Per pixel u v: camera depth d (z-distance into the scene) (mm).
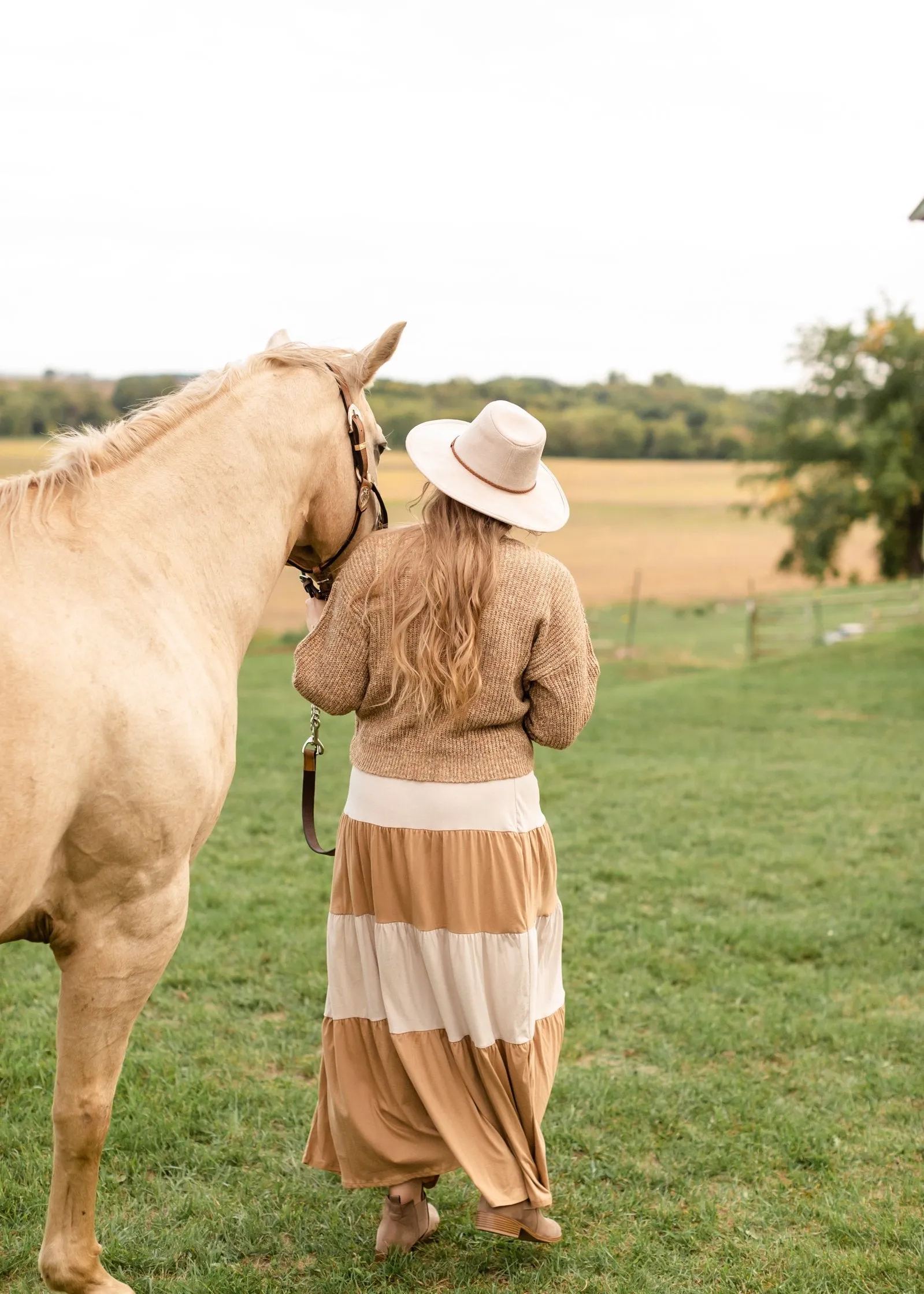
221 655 2209
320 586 2715
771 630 27969
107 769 1888
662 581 38375
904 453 35469
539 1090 2451
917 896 5504
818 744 10688
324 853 2572
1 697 1719
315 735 2625
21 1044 3523
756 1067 3635
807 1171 2973
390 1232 2547
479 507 2266
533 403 56844
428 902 2342
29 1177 2803
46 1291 2387
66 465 2057
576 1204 2793
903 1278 2475
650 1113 3250
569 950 4711
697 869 6043
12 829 1744
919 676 15789
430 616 2264
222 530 2227
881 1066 3604
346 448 2496
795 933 4914
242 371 2373
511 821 2385
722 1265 2533
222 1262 2514
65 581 1906
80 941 2012
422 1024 2396
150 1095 3248
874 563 40562
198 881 5605
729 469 54719
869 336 37031
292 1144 3043
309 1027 3828
